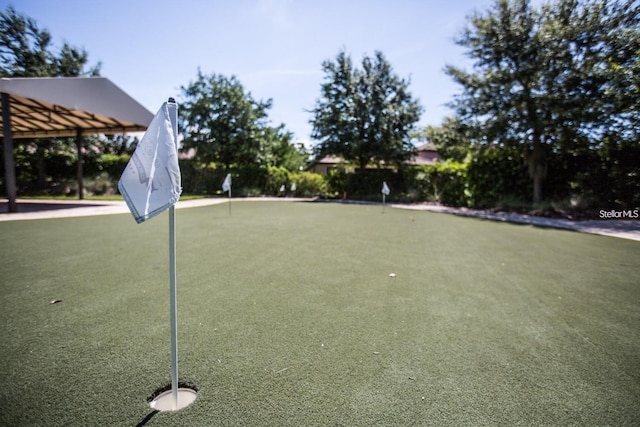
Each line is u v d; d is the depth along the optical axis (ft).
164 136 5.60
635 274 14.58
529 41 39.65
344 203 57.21
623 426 5.41
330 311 10.07
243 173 72.18
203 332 8.61
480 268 15.38
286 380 6.56
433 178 58.23
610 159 37.35
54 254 16.85
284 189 72.54
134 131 47.88
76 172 64.28
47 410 5.64
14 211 32.17
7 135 30.89
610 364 7.30
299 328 8.89
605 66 35.78
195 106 72.18
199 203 49.78
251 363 7.16
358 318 9.59
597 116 35.42
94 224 26.78
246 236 22.81
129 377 6.63
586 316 9.97
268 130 81.05
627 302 11.20
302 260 16.33
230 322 9.22
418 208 49.60
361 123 67.67
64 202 44.96
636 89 33.06
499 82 41.70
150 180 5.27
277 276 13.60
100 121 44.83
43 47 64.95
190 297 11.11
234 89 73.82
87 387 6.29
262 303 10.64
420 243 21.39
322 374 6.77
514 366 7.16
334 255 17.51
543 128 38.32
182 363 7.15
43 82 28.89
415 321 9.43
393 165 69.56
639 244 21.59
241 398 6.01
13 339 8.13
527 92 39.29
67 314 9.63
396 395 6.12
